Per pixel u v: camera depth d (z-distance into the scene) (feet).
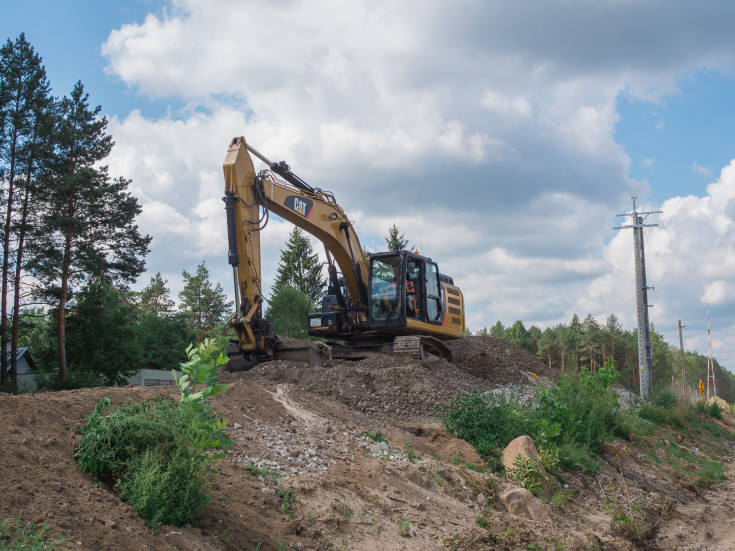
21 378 126.62
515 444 37.19
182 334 176.96
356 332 64.08
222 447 24.64
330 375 48.03
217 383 21.13
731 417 118.62
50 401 21.36
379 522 23.80
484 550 24.50
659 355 273.75
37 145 96.32
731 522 37.32
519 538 26.86
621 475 44.32
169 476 17.54
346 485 25.58
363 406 45.09
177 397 25.40
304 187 57.26
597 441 47.34
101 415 19.61
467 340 82.79
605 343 225.15
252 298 49.70
